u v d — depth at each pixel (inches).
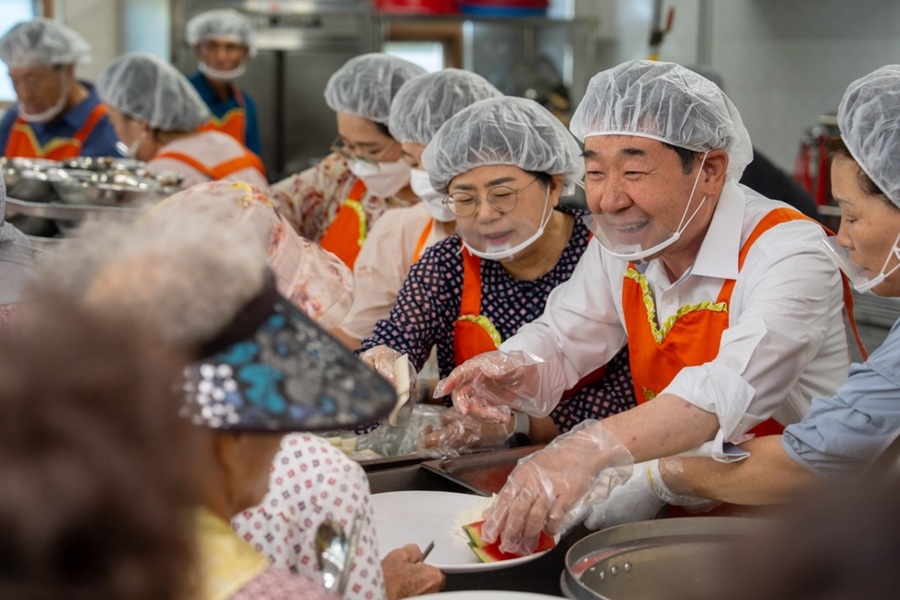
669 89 63.8
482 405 69.7
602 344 76.6
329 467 42.1
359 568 41.8
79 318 23.5
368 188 112.6
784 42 176.1
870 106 55.7
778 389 60.7
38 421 21.4
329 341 32.1
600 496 56.1
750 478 57.8
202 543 27.3
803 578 20.8
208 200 49.0
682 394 58.4
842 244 59.3
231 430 29.2
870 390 55.0
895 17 153.1
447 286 83.9
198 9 211.0
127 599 21.4
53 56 155.1
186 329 28.9
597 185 67.1
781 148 178.7
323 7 210.5
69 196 100.3
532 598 39.4
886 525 20.6
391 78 108.2
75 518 20.8
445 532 58.2
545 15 221.3
